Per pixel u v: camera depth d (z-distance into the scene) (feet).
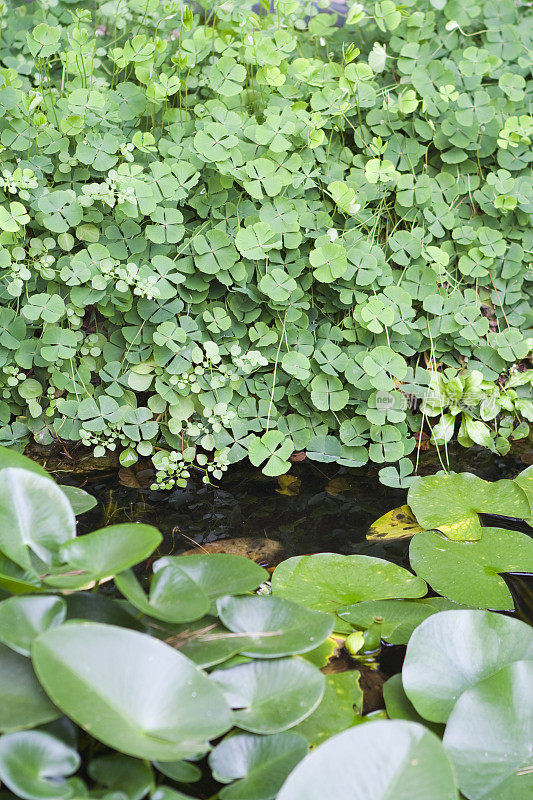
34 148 5.83
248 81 6.29
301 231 6.14
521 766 3.28
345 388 6.21
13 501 3.83
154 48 5.57
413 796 2.79
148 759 2.98
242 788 3.12
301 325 6.15
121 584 3.47
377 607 4.53
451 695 3.68
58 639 3.05
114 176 5.31
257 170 5.64
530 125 5.96
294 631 3.75
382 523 5.57
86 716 2.88
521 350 6.31
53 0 6.35
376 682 4.00
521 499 5.64
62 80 5.96
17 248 5.51
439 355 6.52
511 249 6.38
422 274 6.15
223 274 5.77
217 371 6.11
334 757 2.86
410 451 6.11
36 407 5.88
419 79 6.19
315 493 6.00
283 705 3.43
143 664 3.12
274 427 6.20
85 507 5.02
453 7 6.40
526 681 3.55
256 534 5.42
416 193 6.11
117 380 5.93
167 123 6.22
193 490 5.99
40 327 5.99
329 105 5.89
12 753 2.89
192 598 3.56
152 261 5.60
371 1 6.44
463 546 5.16
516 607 4.57
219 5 5.92
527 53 6.62
